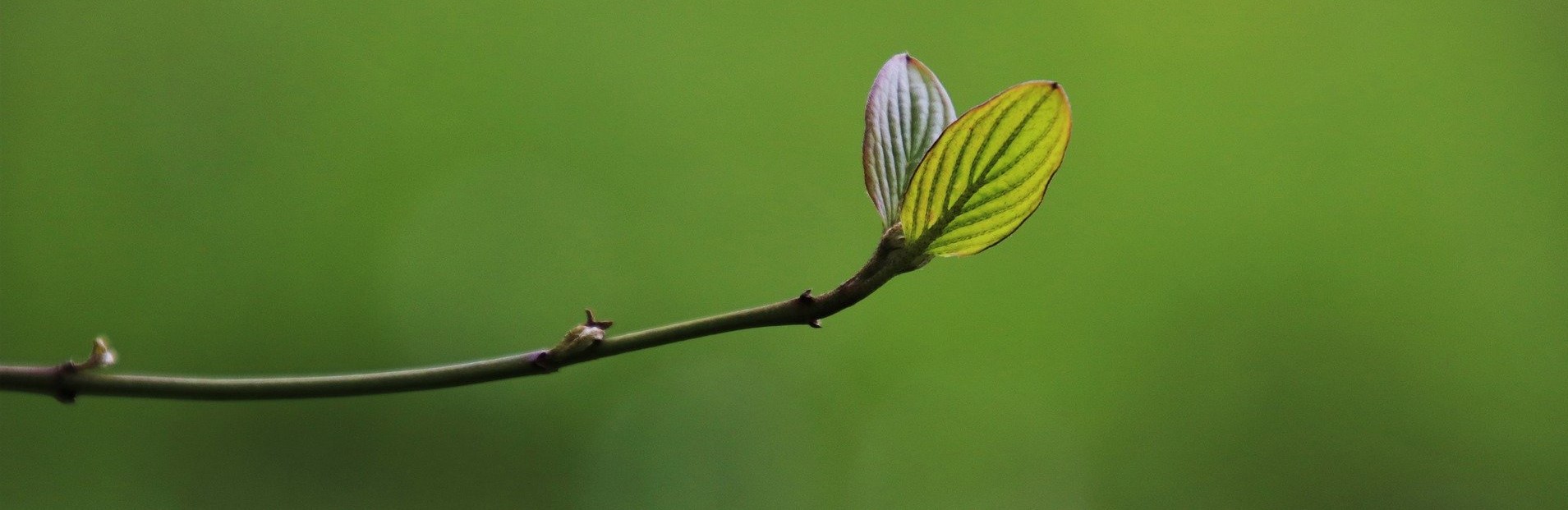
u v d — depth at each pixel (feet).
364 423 6.77
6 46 6.95
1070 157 7.62
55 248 6.93
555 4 7.92
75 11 7.14
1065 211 7.57
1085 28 7.75
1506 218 7.53
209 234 7.20
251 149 7.37
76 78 7.11
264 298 7.24
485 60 7.79
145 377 2.44
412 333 7.48
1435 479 7.29
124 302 7.00
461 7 7.77
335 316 7.38
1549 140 7.50
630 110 7.89
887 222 2.46
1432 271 7.50
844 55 7.90
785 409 7.39
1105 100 7.70
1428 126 7.59
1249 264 7.60
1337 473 7.34
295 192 7.41
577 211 7.79
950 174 2.43
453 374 2.44
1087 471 7.46
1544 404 7.36
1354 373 7.44
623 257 7.70
